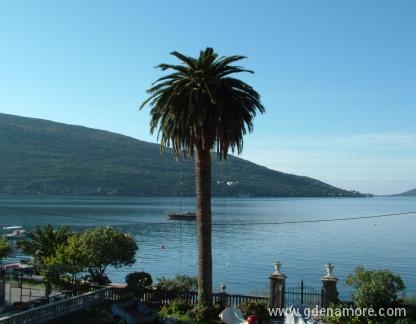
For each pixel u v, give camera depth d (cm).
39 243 4225
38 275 4591
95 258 4347
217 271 7606
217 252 9875
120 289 3591
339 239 12525
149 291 3522
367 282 2892
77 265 3797
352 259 8919
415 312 2828
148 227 15175
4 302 3416
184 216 18000
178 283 3778
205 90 3194
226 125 3244
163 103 3300
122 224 15775
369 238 12800
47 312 2970
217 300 3347
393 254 9600
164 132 3366
